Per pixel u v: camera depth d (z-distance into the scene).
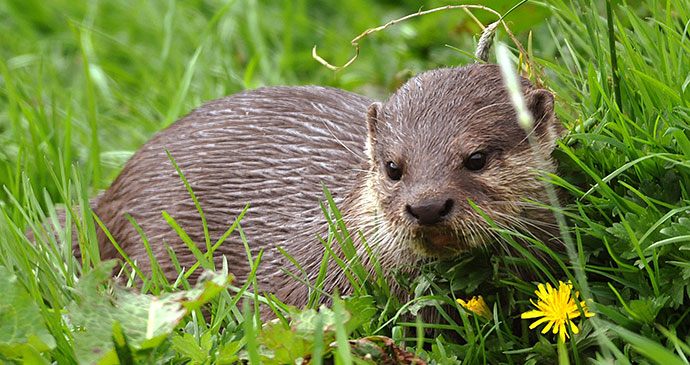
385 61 9.55
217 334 4.88
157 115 9.02
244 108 7.04
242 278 6.42
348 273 5.30
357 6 10.40
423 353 4.80
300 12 10.45
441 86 5.35
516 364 4.98
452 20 8.95
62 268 5.43
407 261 5.40
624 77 5.60
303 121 6.79
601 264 5.12
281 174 6.56
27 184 6.01
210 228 6.59
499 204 5.04
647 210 4.91
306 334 4.38
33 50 10.38
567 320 4.74
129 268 6.77
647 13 6.97
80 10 11.06
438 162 5.03
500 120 5.16
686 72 5.65
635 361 4.67
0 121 8.90
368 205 5.47
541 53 7.54
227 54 9.80
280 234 6.37
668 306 4.73
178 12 10.32
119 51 10.35
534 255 5.22
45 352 4.52
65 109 8.95
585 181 5.23
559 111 5.88
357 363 4.26
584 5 5.92
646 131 5.25
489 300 5.21
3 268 4.48
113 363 4.21
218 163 6.76
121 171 7.17
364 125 6.63
